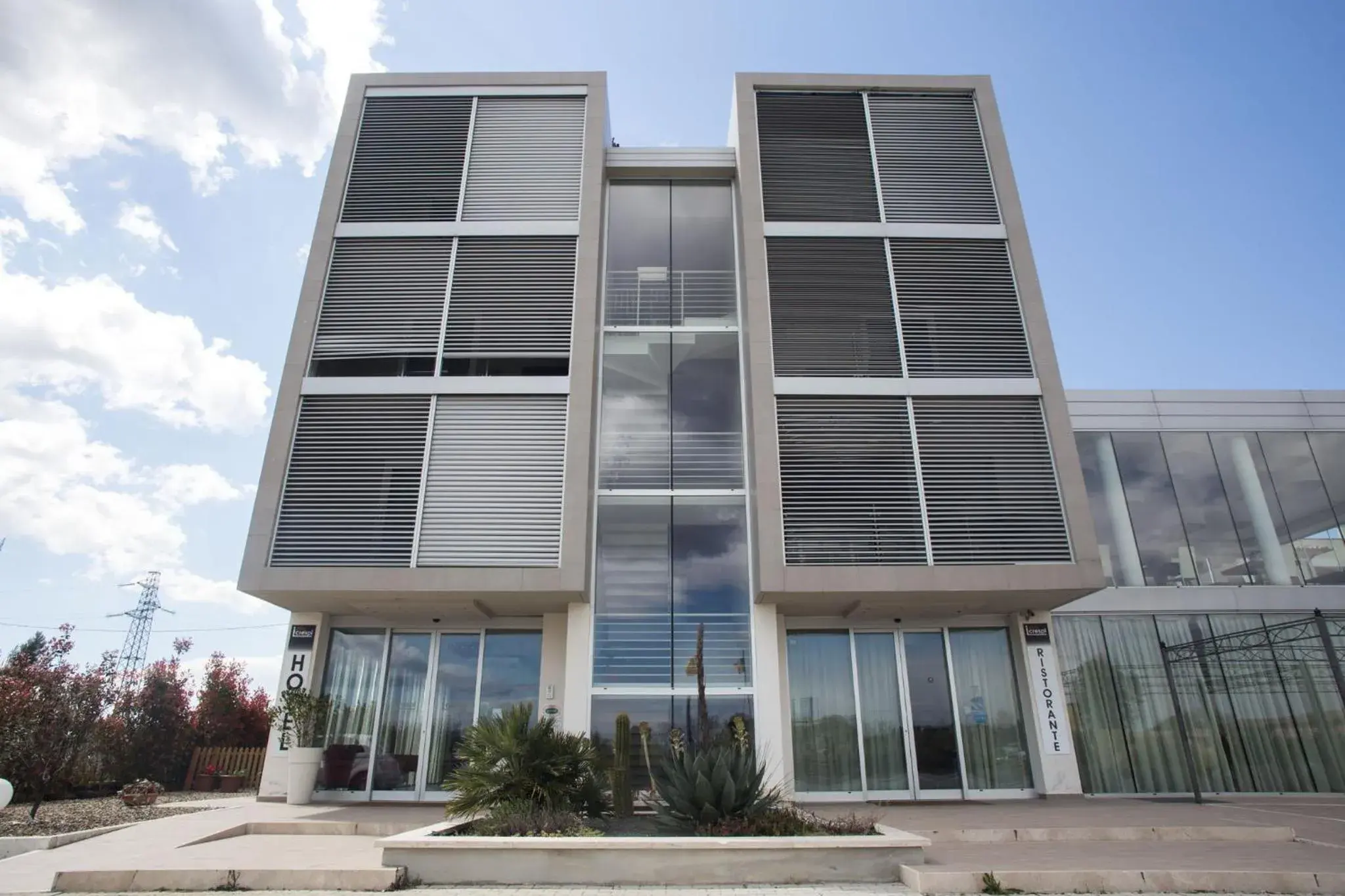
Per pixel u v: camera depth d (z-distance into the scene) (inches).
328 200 556.7
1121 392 622.8
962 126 600.1
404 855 281.7
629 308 572.4
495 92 597.9
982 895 258.1
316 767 483.5
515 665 517.7
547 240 552.1
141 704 706.2
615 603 498.6
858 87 604.1
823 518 482.0
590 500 507.8
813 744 506.3
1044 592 469.4
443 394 506.9
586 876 276.5
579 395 503.5
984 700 519.8
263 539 461.7
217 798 611.5
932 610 521.0
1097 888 263.1
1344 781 529.7
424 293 535.2
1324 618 431.8
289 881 271.6
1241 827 361.1
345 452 489.1
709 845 279.4
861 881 279.1
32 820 419.5
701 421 542.0
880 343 528.7
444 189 567.8
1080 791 491.5
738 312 564.1
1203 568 580.7
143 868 277.9
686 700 478.0
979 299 543.5
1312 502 600.7
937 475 493.0
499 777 338.3
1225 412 621.3
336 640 526.3
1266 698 551.5
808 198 572.1
